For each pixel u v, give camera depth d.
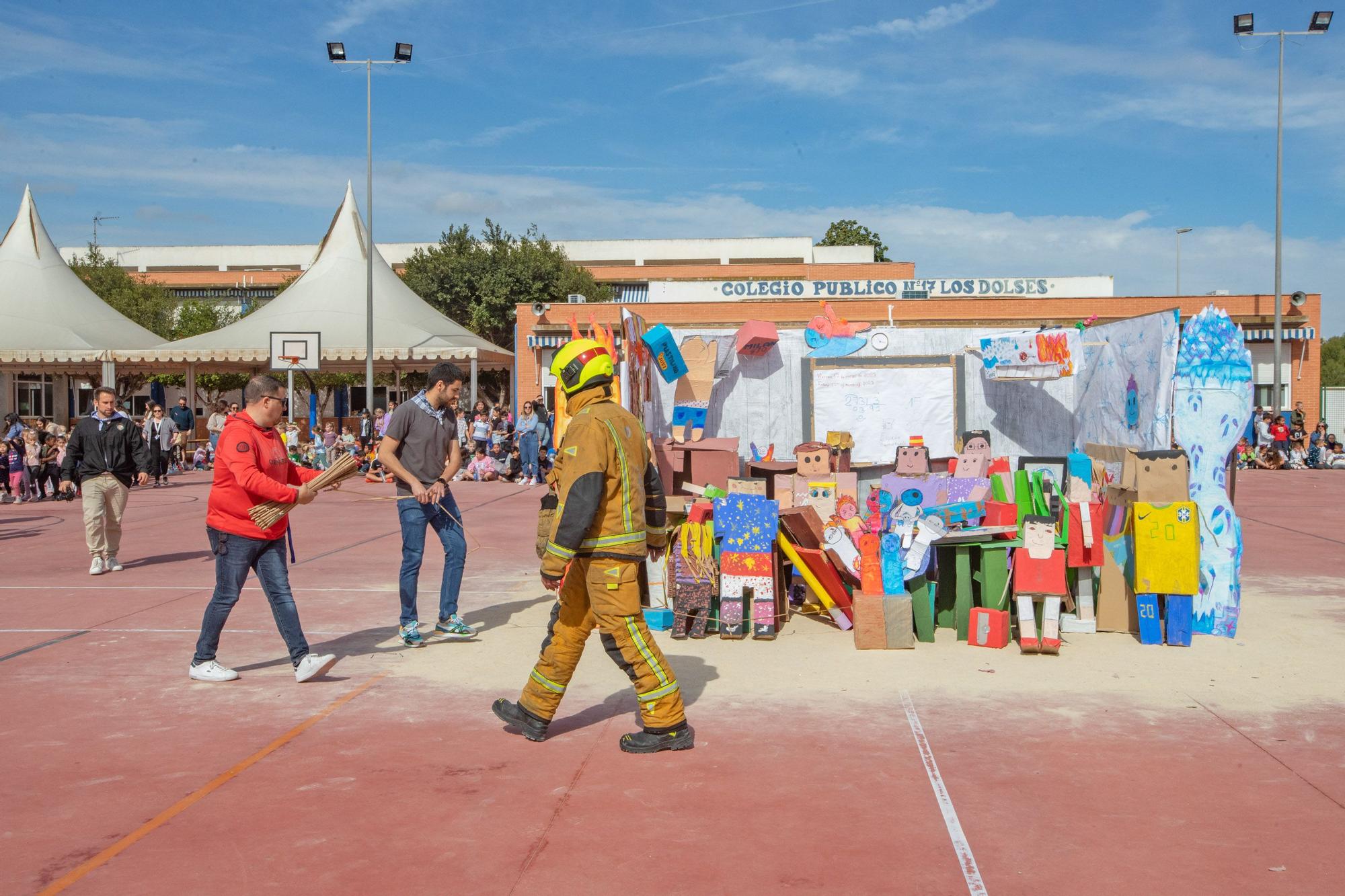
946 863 3.31
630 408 7.05
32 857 3.41
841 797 3.90
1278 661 6.03
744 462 8.50
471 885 3.18
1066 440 8.66
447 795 3.95
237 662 6.17
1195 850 3.41
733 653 6.34
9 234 31.50
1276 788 3.97
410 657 6.30
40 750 4.52
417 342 28.34
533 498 17.88
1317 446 26.38
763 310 31.06
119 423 9.77
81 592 8.65
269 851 3.44
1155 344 7.01
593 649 6.52
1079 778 4.09
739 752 4.43
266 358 27.98
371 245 27.52
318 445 24.83
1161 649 6.34
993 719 4.90
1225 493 6.79
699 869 3.28
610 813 3.75
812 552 6.77
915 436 8.59
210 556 10.96
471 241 48.09
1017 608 6.36
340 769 4.26
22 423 19.62
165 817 3.74
